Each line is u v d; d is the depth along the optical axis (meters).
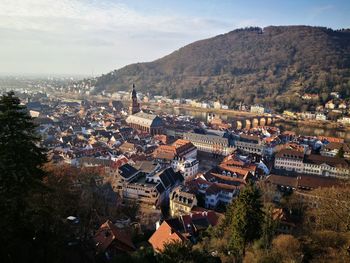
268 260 62.56
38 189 49.19
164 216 136.50
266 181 154.75
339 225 73.81
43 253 50.75
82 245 68.25
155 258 65.19
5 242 45.22
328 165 197.75
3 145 43.12
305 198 130.62
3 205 43.12
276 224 89.50
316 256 61.38
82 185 111.44
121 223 112.69
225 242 81.06
